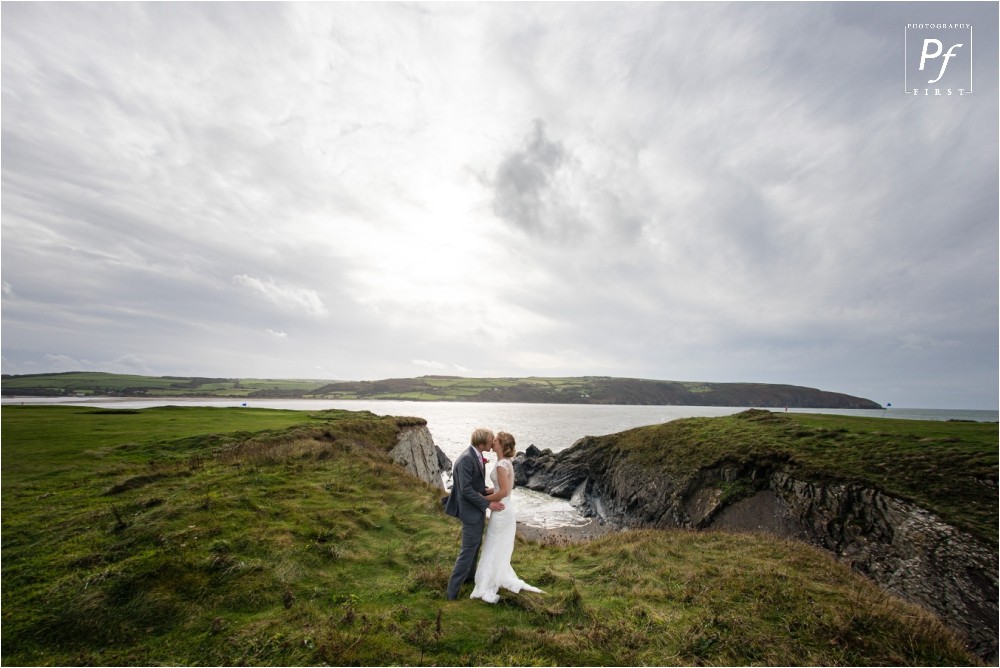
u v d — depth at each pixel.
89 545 7.37
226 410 39.06
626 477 30.78
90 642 4.98
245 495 10.18
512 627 5.64
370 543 8.67
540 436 68.81
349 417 35.22
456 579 6.41
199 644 4.97
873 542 15.66
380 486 13.05
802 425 26.59
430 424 91.25
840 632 6.12
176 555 6.82
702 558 9.53
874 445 20.64
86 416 27.53
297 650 4.86
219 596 5.99
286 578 6.62
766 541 11.24
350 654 4.81
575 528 26.03
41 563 6.69
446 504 6.73
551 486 38.06
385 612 5.90
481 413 139.88
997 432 21.48
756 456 22.98
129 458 15.36
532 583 7.59
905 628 6.41
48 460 14.08
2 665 4.54
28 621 5.23
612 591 7.42
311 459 15.32
